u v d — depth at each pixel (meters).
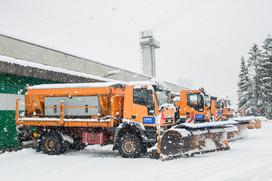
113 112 13.16
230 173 8.68
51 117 14.61
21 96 16.08
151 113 12.49
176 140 11.91
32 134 15.06
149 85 12.64
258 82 49.03
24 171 10.03
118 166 10.55
